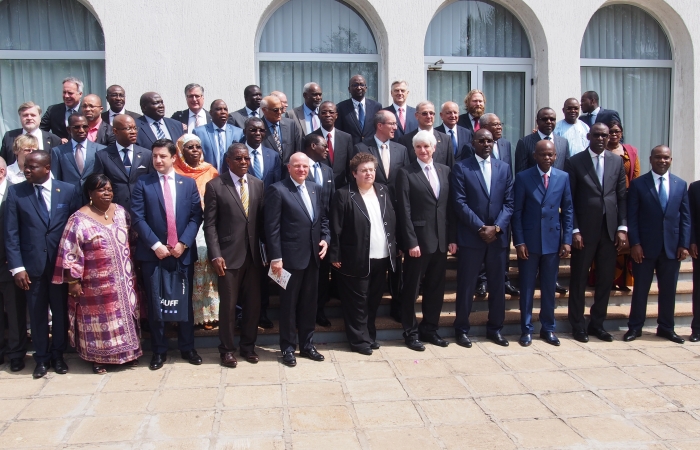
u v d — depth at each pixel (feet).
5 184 14.61
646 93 23.67
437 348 15.97
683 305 18.88
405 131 18.60
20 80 20.33
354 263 15.06
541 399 12.64
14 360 14.33
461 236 16.06
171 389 13.09
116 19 19.29
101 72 20.48
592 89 23.34
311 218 14.78
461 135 18.19
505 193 16.16
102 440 10.75
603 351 15.85
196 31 19.71
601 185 16.53
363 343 15.53
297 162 14.53
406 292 15.83
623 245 16.57
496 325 16.57
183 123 17.75
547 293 16.57
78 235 13.80
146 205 14.33
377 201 15.42
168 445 10.57
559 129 19.24
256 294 14.84
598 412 12.03
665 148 16.63
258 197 14.76
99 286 13.96
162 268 14.23
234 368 14.43
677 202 16.55
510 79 22.85
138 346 14.52
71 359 15.17
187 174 15.72
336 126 18.44
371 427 11.29
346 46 21.71
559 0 21.66
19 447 10.50
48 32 20.24
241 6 19.90
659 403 12.48
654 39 23.49
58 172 15.47
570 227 16.39
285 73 21.52
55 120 17.53
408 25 20.93
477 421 11.58
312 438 10.84
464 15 22.36
